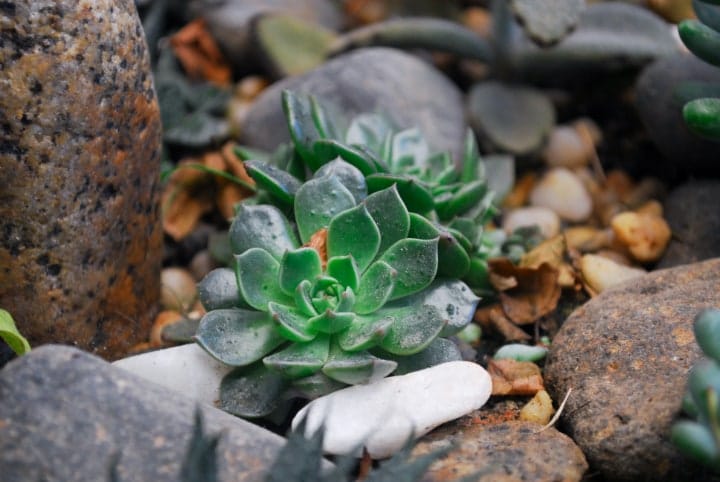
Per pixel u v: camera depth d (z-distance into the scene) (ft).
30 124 1.74
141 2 2.42
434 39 2.30
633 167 2.30
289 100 1.89
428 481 1.59
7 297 1.80
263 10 2.43
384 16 2.58
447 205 1.90
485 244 2.01
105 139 1.80
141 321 1.97
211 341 1.71
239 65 2.43
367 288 1.73
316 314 1.72
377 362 1.65
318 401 1.69
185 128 2.26
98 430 1.56
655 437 1.65
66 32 1.73
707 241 2.08
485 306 1.98
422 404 1.69
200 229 2.22
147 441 1.56
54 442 1.54
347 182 1.81
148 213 1.93
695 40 1.84
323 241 1.77
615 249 2.14
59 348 1.60
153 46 2.42
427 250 1.72
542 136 2.23
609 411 1.70
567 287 2.01
